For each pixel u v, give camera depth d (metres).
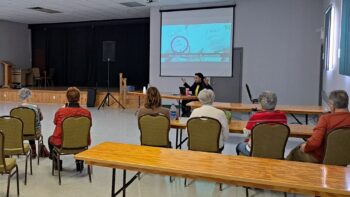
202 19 9.29
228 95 9.20
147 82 13.43
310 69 8.36
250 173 1.97
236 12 8.94
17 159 4.25
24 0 9.04
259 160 2.25
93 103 10.08
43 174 3.72
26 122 3.95
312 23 8.25
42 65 14.49
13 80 13.09
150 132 3.44
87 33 14.06
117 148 2.53
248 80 8.97
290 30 8.46
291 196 3.14
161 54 9.86
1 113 8.49
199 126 3.20
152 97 3.58
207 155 2.36
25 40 14.05
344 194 1.71
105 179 3.60
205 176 1.98
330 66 6.32
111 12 10.93
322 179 1.87
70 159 4.30
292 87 8.56
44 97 11.08
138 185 3.42
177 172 2.05
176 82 9.74
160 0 8.99
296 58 8.47
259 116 3.05
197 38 9.39
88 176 3.68
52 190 3.26
